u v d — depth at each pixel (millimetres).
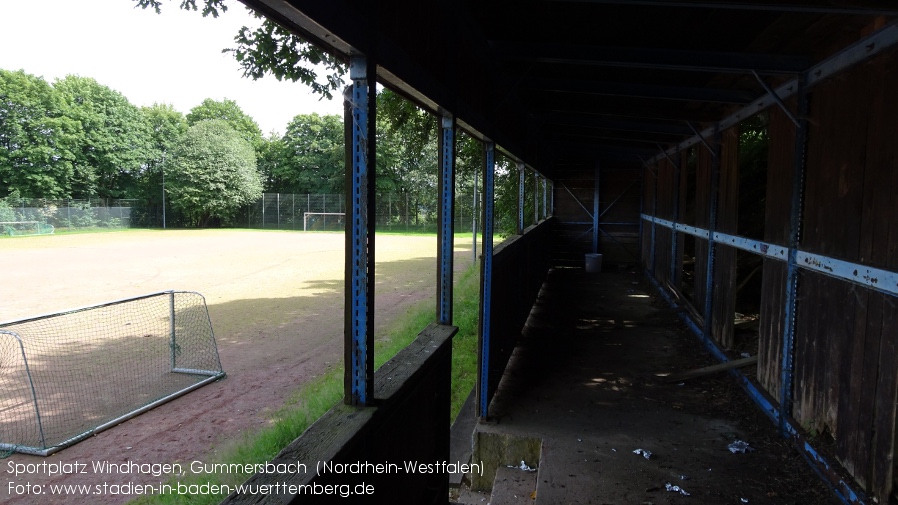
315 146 40375
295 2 1245
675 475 3225
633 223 12242
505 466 3742
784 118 3824
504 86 4281
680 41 3408
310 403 4973
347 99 1791
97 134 35750
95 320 9523
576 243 12508
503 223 13625
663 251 9211
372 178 1808
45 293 11875
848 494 2793
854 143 2865
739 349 5352
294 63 6492
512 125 5027
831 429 3100
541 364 5438
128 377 6547
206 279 14180
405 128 10812
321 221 37344
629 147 9328
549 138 8906
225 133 38312
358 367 1848
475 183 16047
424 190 35844
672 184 8383
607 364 5441
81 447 4707
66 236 29031
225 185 37250
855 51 2787
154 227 37625
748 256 7402
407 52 2139
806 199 3467
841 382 2979
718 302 5723
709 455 3488
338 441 1554
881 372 2570
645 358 5656
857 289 2812
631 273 11656
